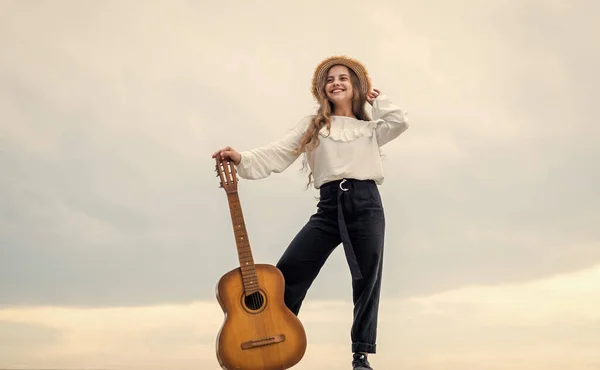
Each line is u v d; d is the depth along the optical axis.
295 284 3.43
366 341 3.38
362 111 3.68
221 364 3.04
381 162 3.53
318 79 3.63
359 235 3.37
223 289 3.10
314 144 3.43
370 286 3.37
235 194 3.29
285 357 3.08
